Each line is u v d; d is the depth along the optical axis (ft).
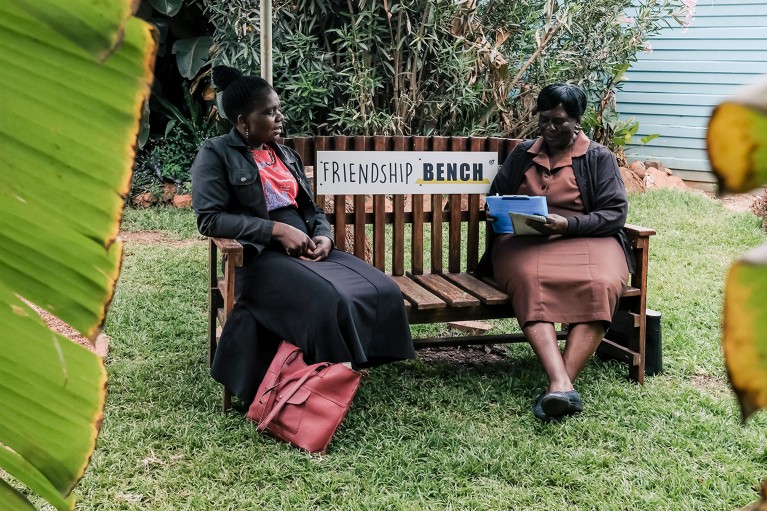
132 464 10.79
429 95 29.91
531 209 13.76
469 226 15.40
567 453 11.33
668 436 11.93
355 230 14.78
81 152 2.97
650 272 21.50
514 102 31.81
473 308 13.83
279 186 13.17
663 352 15.64
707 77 35.17
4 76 2.91
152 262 21.65
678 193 31.83
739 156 1.90
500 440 11.66
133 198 29.99
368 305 12.16
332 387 11.33
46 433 3.37
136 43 2.84
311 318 11.88
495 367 14.98
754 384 2.12
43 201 3.03
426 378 14.17
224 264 13.52
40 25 2.85
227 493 10.14
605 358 15.21
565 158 14.25
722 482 10.54
